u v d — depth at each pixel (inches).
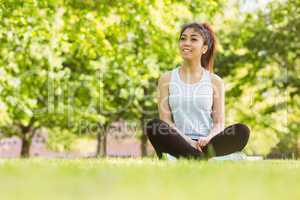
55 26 569.6
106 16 575.8
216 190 96.7
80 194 85.1
